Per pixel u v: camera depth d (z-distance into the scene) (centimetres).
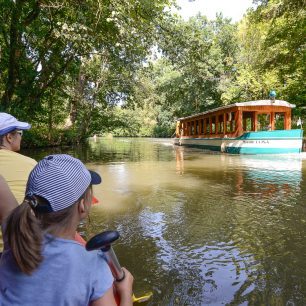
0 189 265
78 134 3503
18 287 165
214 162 1677
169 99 4744
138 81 3384
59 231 174
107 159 1920
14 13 1559
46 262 165
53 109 3147
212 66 3878
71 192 174
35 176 175
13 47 1623
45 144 2898
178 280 405
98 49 1744
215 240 539
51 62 1892
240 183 1037
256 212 700
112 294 175
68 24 1517
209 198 831
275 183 1030
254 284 394
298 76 2831
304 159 1777
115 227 604
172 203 781
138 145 3709
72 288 165
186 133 3550
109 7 1373
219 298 364
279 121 2866
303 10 2306
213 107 4353
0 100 1752
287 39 2581
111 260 188
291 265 445
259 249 500
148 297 364
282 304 352
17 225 163
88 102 3312
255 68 3098
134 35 1528
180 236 557
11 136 352
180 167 1474
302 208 728
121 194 877
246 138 2181
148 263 453
